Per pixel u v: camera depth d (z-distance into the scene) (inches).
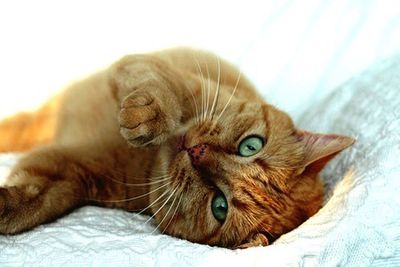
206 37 26.1
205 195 17.4
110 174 18.8
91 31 25.6
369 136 18.3
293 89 25.2
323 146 18.3
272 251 14.3
